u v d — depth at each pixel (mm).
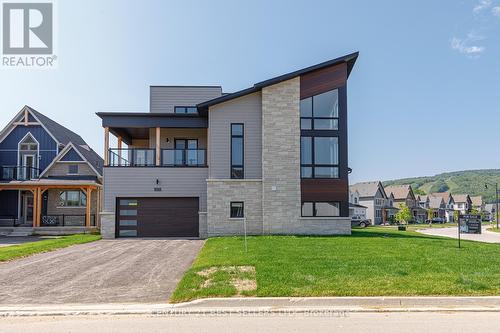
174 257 13469
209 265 10781
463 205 104500
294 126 20562
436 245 14922
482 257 12102
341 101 21047
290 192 20328
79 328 6461
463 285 8711
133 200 21141
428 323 6711
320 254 12406
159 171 21188
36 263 12398
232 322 6789
